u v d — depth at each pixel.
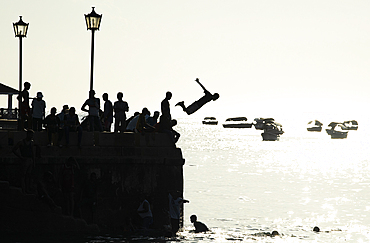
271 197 65.12
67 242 30.77
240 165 118.25
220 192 69.31
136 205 35.50
